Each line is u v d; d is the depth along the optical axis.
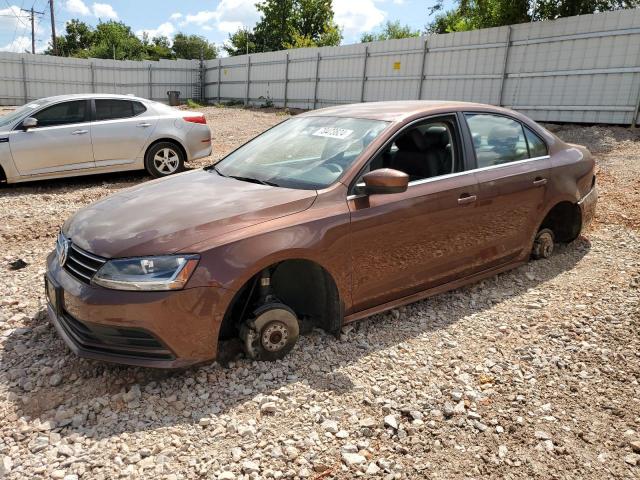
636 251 5.38
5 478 2.36
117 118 9.08
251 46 49.69
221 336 3.39
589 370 3.33
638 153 10.80
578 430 2.78
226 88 31.67
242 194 3.42
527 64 15.27
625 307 4.14
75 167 8.72
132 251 2.88
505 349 3.58
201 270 2.88
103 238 3.04
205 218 3.09
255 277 3.24
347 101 22.50
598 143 12.02
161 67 33.03
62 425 2.73
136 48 63.28
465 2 18.77
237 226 3.06
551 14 15.45
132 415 2.82
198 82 34.25
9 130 8.30
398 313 4.05
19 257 5.29
